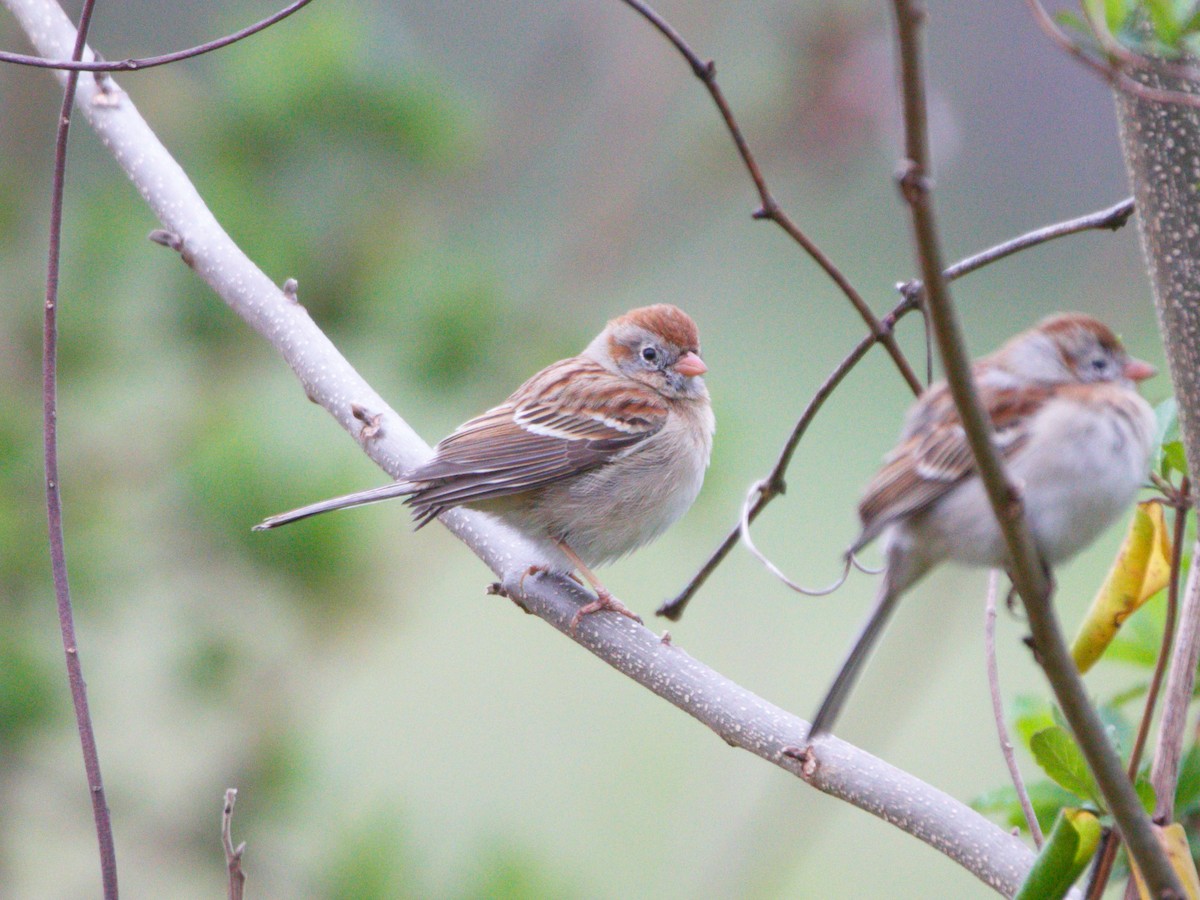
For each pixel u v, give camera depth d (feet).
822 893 45.57
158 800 32.63
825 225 71.56
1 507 31.35
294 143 33.01
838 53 37.91
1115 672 41.04
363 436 26.37
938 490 18.88
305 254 32.55
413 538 34.91
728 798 42.96
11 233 34.09
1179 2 16.66
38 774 31.99
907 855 48.32
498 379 34.30
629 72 41.14
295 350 26.63
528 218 42.86
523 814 43.70
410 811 32.40
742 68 39.06
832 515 57.31
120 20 49.11
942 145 35.24
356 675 34.99
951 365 13.79
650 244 40.83
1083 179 68.69
